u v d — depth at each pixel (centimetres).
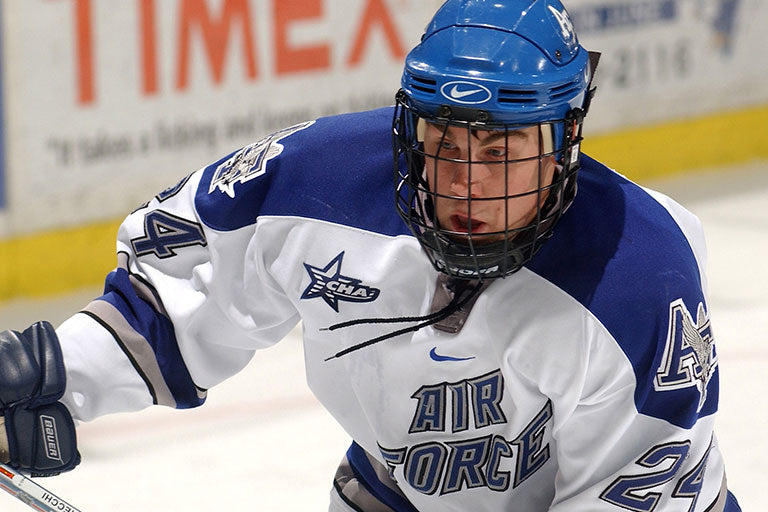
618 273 562
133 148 1827
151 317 678
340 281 618
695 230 628
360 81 2058
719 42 2538
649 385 570
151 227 681
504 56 539
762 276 1933
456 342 593
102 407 671
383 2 2056
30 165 1739
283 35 1950
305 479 1259
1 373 638
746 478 1277
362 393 640
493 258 557
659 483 596
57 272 1798
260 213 638
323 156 627
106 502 1202
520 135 542
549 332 568
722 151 2594
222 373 699
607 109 2384
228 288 660
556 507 624
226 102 1908
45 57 1720
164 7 1812
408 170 567
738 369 1563
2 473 645
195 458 1297
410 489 664
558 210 558
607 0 2331
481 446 634
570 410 587
